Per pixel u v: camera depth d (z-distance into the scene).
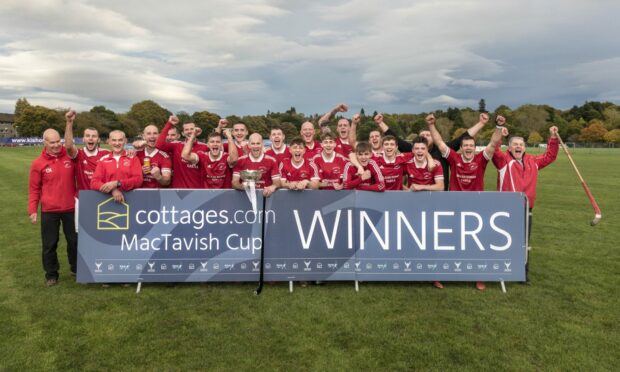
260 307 4.16
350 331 3.65
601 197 11.91
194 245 4.71
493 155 5.38
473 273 4.77
